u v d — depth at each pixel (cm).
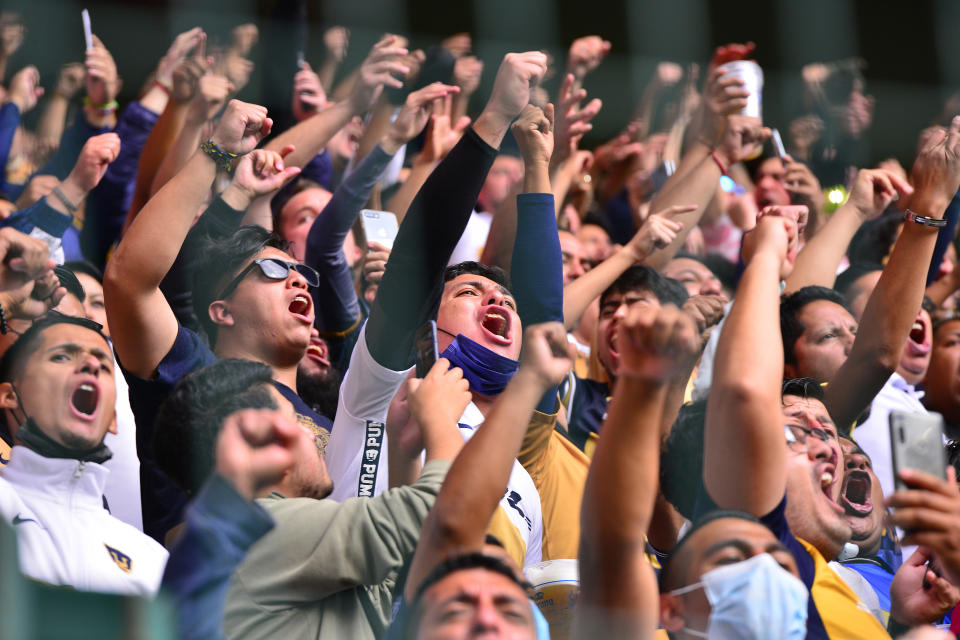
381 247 1137
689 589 609
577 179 1658
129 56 877
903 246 992
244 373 679
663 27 1928
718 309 990
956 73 1939
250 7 1318
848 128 1853
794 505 812
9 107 1354
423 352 801
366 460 872
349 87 1538
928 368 1342
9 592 350
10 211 1118
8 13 1209
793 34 2078
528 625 559
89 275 1084
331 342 1095
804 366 1122
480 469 598
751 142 1342
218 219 968
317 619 673
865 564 923
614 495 547
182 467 675
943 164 984
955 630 790
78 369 760
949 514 643
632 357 529
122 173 1241
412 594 599
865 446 1163
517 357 972
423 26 1975
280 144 1169
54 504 732
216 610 569
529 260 973
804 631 603
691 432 818
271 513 677
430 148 1271
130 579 726
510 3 1686
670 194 1314
